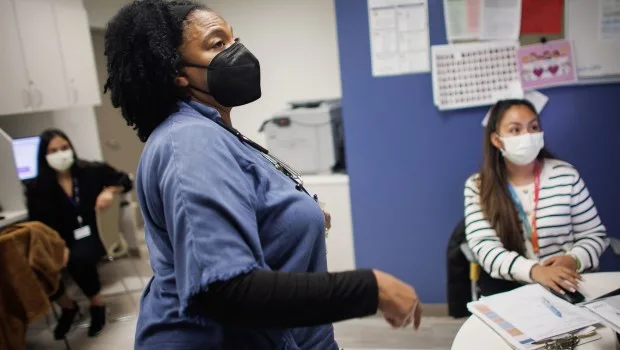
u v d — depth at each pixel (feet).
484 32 7.62
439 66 7.82
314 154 9.50
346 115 8.42
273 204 2.70
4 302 7.37
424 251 8.68
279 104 11.52
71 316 9.50
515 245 5.79
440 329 8.32
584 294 4.30
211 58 2.84
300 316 2.23
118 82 2.79
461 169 8.20
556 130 7.79
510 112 5.83
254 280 2.18
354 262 9.08
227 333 2.62
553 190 5.84
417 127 8.20
